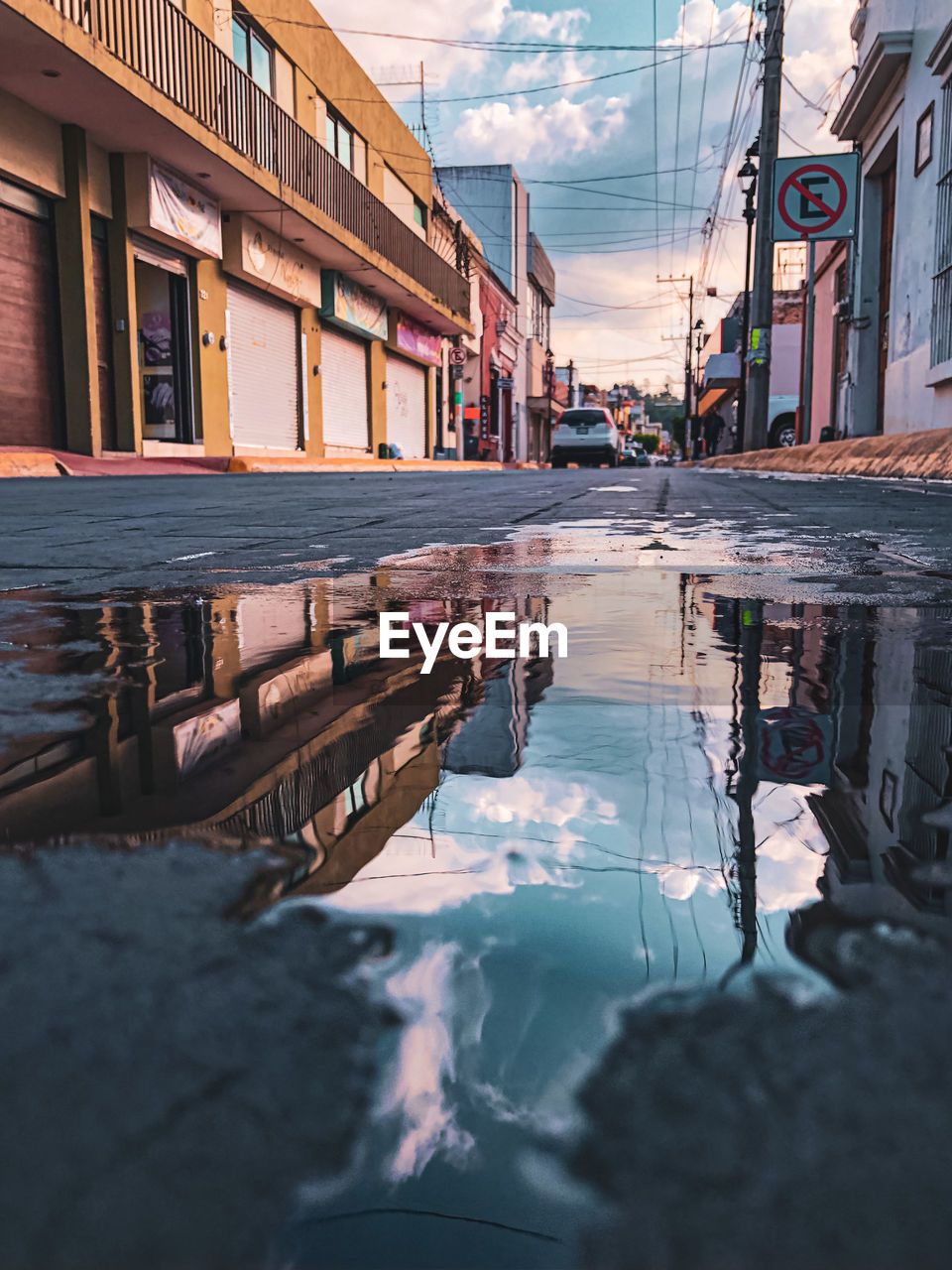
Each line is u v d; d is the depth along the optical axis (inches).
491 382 1382.9
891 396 476.7
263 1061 10.5
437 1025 11.3
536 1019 11.2
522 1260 8.1
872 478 317.1
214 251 510.6
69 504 178.5
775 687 37.8
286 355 647.1
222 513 155.9
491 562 90.5
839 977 12.6
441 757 26.6
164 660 45.1
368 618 58.4
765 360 660.1
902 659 44.6
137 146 427.5
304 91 622.8
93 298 419.8
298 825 20.0
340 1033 11.2
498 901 15.5
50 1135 9.5
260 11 542.3
